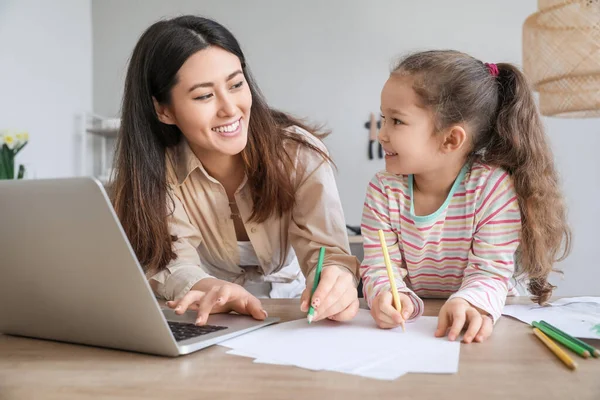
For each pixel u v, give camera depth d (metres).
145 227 1.17
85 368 0.64
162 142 1.25
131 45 3.70
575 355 0.66
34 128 3.03
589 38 2.05
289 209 1.25
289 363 0.64
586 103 2.13
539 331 0.77
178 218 1.24
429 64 0.95
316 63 3.55
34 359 0.68
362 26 3.52
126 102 1.19
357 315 0.93
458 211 1.01
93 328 0.71
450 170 1.00
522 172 0.98
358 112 3.51
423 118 0.93
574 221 3.33
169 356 0.68
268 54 3.59
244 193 1.27
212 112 1.08
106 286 0.65
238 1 3.62
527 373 0.59
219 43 1.08
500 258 0.97
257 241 1.32
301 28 3.56
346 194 3.51
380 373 0.59
